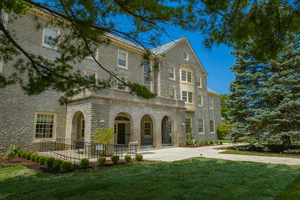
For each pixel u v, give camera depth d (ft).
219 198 15.12
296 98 47.96
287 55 50.65
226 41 16.99
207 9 15.21
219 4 14.64
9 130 42.55
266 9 14.90
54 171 26.71
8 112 42.73
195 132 88.84
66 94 23.65
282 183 19.25
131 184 19.36
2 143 41.24
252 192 16.49
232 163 31.89
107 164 32.17
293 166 28.45
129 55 69.05
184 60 90.74
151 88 74.33
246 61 55.11
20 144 43.86
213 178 21.45
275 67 51.96
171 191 16.90
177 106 67.41
